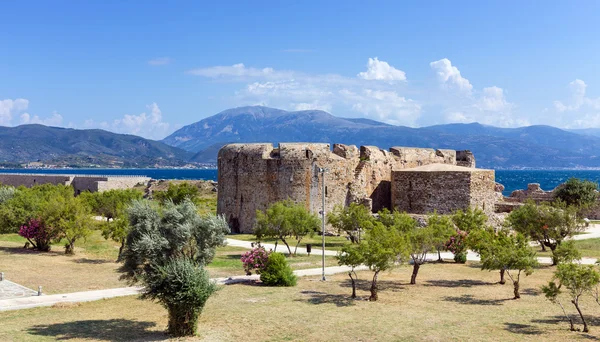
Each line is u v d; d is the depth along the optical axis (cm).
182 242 3034
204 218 3250
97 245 5691
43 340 2536
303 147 6731
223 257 5078
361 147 7700
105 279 3950
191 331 2667
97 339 2573
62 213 5200
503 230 4772
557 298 3491
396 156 8119
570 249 4275
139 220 3048
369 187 7506
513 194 9531
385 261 3409
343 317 3023
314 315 3058
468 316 3064
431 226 4269
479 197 6781
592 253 5119
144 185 12331
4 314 3002
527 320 2977
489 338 2625
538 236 5094
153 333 2691
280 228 5094
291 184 6631
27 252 5097
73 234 5081
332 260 5000
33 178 12388
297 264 4772
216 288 2778
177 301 2619
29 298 3328
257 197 6744
